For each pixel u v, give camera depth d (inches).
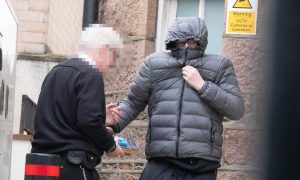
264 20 109.8
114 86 383.9
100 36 229.9
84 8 390.0
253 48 128.1
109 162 378.3
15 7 695.7
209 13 384.5
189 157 241.6
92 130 218.8
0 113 243.0
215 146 246.5
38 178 201.6
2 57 243.8
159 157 246.2
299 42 104.2
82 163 220.5
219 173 345.7
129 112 258.5
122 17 387.5
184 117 244.1
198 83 245.3
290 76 104.0
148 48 381.1
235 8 349.1
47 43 695.7
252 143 110.9
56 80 226.2
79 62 227.8
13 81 282.2
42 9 698.2
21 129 411.8
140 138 370.0
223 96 245.4
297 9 104.7
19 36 693.3
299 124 102.5
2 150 250.5
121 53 231.5
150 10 383.6
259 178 105.0
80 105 220.1
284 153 103.0
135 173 369.7
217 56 257.0
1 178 250.2
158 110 248.2
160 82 252.1
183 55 251.3
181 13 388.2
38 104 226.8
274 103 104.6
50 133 222.7
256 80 113.3
